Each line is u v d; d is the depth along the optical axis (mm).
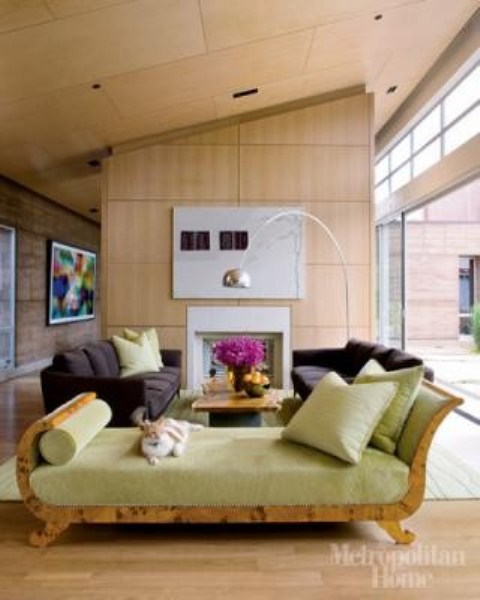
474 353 9664
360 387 2645
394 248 7918
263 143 6246
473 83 5219
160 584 2148
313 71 5406
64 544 2494
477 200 10312
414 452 2492
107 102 5121
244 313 6199
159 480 2428
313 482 2443
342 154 6246
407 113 6887
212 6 3795
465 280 10633
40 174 7266
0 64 4074
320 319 6207
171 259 6215
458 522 2732
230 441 2805
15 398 5969
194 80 4992
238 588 2117
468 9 4727
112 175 6246
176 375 5340
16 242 7664
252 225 6203
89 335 11094
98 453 2607
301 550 2434
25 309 7961
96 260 11578
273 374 6320
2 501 3010
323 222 6238
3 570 2262
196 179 6238
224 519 2441
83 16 3576
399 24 4754
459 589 2119
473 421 4930
